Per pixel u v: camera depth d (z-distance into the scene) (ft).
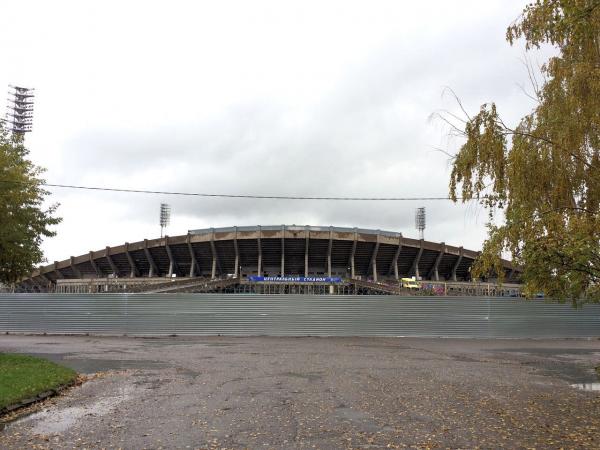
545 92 31.27
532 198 29.45
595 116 28.32
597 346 76.95
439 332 93.66
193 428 24.68
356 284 223.92
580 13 22.25
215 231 266.16
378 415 27.58
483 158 29.89
